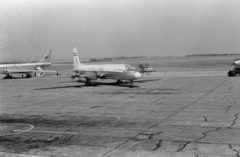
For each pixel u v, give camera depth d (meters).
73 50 55.84
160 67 118.94
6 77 77.12
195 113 22.41
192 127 17.84
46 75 91.81
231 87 40.31
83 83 57.81
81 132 17.45
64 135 16.84
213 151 13.03
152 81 55.59
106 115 22.83
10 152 13.85
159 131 17.08
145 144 14.50
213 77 59.22
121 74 46.97
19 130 18.42
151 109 24.95
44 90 44.91
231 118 20.11
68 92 41.09
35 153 13.62
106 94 37.22
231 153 12.68
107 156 12.86
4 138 16.45
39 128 18.86
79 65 55.00
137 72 45.81
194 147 13.72
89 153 13.38
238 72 60.00
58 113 24.47
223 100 28.70
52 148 14.34
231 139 14.86
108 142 15.09
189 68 104.06
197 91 37.03
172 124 18.86
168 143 14.53
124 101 30.41
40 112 25.25
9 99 34.78
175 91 37.97
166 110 24.20
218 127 17.62
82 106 27.97
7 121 21.47
